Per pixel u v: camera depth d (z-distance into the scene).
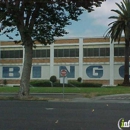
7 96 28.36
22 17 24.92
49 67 63.88
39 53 64.56
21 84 25.89
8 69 66.25
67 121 12.62
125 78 54.62
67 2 24.16
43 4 24.03
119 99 25.95
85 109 17.31
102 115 14.50
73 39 62.66
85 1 23.91
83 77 61.69
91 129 10.88
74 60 62.34
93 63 61.19
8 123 12.11
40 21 25.38
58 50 63.47
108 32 54.00
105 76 60.38
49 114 14.92
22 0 23.48
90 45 61.53
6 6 23.62
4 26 25.30
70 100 24.89
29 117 13.82
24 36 25.20
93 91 34.75
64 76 27.41
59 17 25.92
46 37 26.05
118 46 59.62
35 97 26.14
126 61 54.25
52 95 30.94
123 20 52.03
